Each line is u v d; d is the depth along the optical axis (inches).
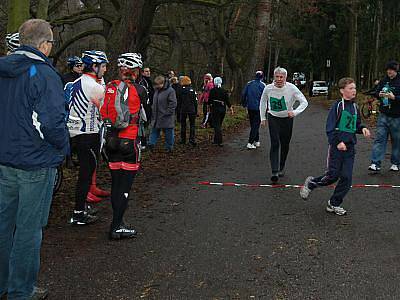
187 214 251.4
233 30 1384.1
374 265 184.2
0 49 567.8
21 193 145.6
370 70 1664.6
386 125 354.9
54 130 140.6
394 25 1593.3
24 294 150.8
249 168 384.5
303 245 205.6
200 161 418.3
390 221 239.0
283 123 331.3
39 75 141.6
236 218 244.7
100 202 273.6
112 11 690.2
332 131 247.8
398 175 349.7
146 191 303.4
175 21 1026.7
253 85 488.7
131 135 210.2
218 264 185.2
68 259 188.7
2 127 142.9
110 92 206.5
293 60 1955.0
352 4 1302.9
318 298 156.9
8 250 153.8
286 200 280.2
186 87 505.7
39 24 145.4
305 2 1213.1
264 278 172.4
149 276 173.9
